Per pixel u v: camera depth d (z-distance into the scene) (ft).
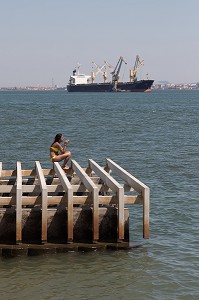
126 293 65.98
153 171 166.20
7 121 392.47
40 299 63.87
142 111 565.94
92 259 77.61
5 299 63.72
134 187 87.81
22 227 82.17
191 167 175.11
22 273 71.92
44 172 110.52
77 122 395.34
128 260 77.66
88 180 87.20
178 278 71.10
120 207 81.61
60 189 91.04
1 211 82.38
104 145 246.27
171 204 116.47
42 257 78.13
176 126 371.35
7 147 229.45
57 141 114.52
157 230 95.50
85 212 82.84
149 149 231.91
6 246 79.97
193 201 119.65
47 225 82.38
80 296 64.90
